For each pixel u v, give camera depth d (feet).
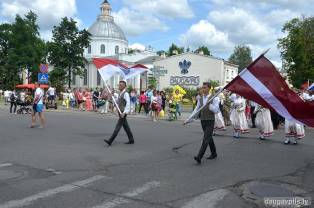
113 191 23.59
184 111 118.32
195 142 45.01
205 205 21.30
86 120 73.61
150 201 21.77
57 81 226.38
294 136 45.83
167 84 259.19
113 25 320.91
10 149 38.29
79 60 244.01
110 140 41.68
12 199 21.77
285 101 30.12
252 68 30.91
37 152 36.73
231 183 25.99
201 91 33.88
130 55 298.97
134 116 89.56
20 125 61.62
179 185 25.17
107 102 97.81
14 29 249.14
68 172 28.53
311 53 218.59
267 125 49.34
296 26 227.40
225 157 35.76
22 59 244.83
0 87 246.88
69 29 240.73
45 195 22.61
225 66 262.47
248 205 21.49
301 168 31.37
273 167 31.53
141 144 42.88
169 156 35.65
